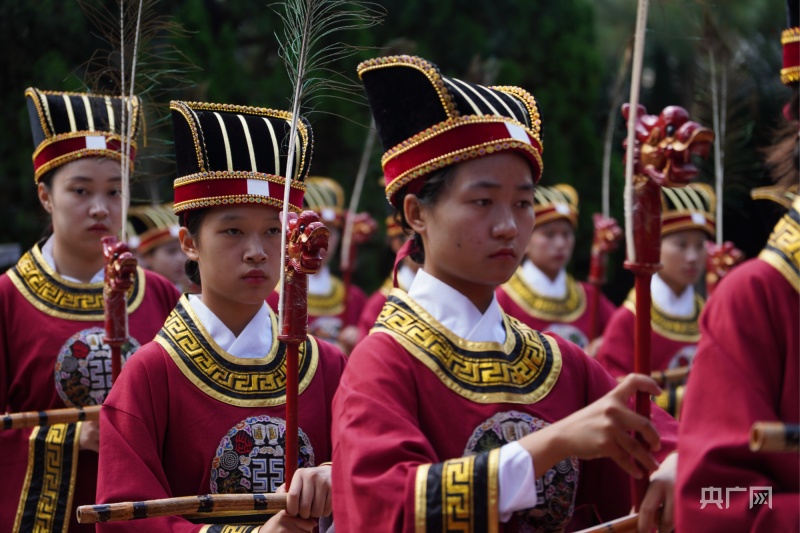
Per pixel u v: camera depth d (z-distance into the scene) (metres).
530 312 10.79
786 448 3.06
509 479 3.63
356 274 13.98
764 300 3.49
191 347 5.12
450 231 3.99
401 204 4.22
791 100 3.95
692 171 3.49
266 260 5.12
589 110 13.80
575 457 3.94
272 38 12.88
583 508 4.44
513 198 4.00
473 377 4.07
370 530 3.76
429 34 13.31
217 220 5.10
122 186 6.03
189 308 5.23
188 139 5.16
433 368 4.03
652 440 3.54
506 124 3.99
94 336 6.73
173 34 7.11
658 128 3.53
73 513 6.45
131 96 6.04
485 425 4.00
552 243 10.87
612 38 14.72
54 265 6.85
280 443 5.07
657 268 3.62
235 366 5.13
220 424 5.03
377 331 4.14
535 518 4.09
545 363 4.24
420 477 3.70
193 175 5.12
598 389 4.34
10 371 6.72
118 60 6.61
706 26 7.50
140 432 4.90
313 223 4.41
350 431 3.90
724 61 7.61
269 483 5.02
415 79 4.05
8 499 6.52
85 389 6.66
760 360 3.47
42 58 10.79
